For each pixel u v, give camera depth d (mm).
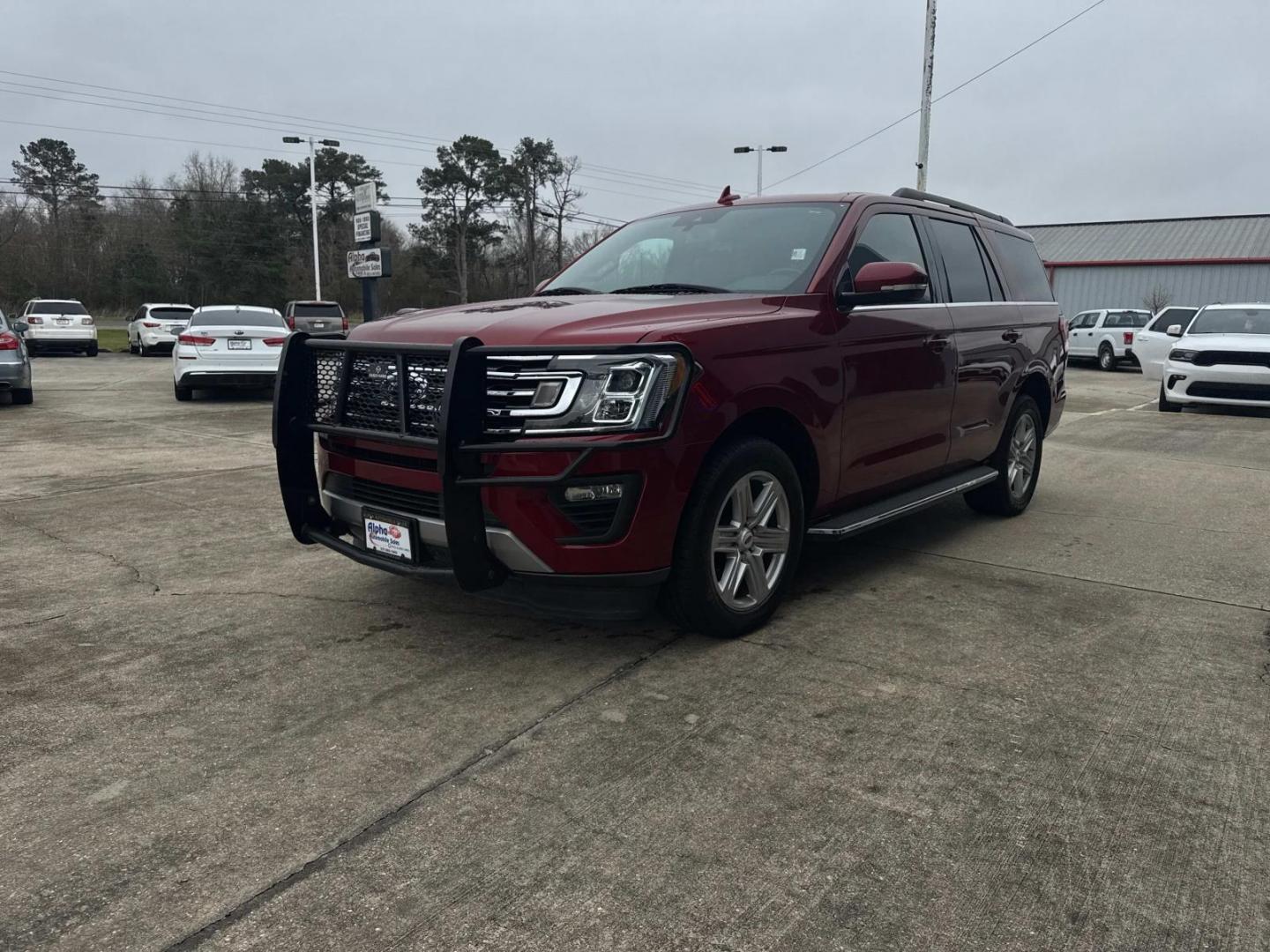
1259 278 36062
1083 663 3547
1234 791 2629
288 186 68688
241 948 2006
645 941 2023
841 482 4219
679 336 3311
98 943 2021
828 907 2133
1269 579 4676
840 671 3459
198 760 2814
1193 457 8758
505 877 2246
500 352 3109
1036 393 6312
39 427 10641
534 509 3164
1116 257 39031
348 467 3686
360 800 2592
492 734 2967
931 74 20141
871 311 4309
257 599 4324
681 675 3420
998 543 5387
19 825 2471
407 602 4266
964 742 2906
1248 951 1993
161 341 27734
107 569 4812
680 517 3387
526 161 65250
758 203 4762
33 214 66938
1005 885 2211
